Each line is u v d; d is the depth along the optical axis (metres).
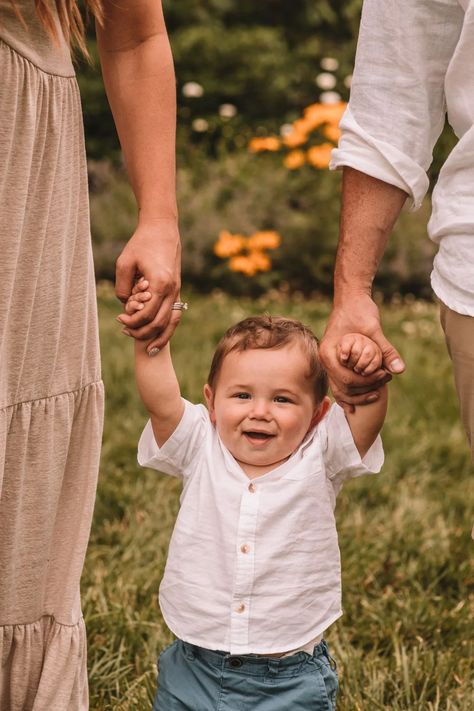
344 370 2.86
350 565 4.64
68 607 2.91
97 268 10.66
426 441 6.29
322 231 10.55
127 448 5.91
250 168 11.59
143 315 2.83
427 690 3.72
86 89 12.98
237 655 2.88
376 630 4.18
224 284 10.41
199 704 2.92
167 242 2.88
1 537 2.73
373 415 2.91
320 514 2.95
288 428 2.94
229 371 2.97
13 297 2.62
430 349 8.51
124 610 4.05
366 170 2.95
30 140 2.54
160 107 2.91
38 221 2.63
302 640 2.90
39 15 2.54
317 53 13.93
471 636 4.14
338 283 3.00
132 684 3.67
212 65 13.53
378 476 5.68
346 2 14.27
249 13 14.24
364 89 3.01
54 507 2.85
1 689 2.86
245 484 2.92
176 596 2.95
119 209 11.05
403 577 4.64
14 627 2.85
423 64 2.96
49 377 2.75
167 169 2.92
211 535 2.92
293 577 2.90
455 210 2.76
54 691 2.88
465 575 4.69
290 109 13.79
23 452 2.72
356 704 3.54
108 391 6.81
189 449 3.02
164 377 2.96
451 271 2.78
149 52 2.90
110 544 4.85
